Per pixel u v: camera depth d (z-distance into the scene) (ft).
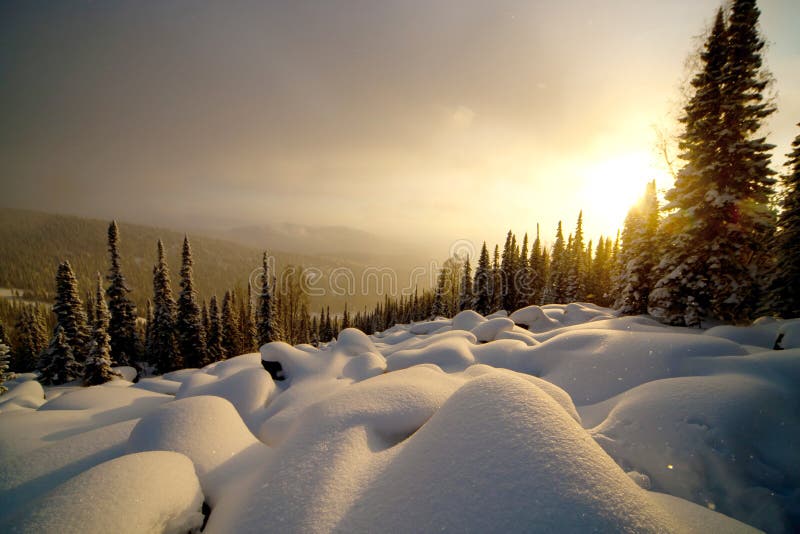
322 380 25.22
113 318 97.14
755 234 43.45
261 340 107.55
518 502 6.33
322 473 8.72
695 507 9.93
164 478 8.87
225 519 8.39
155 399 26.35
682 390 16.08
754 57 43.73
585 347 26.55
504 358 30.17
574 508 6.03
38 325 122.72
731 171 44.70
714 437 13.51
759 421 13.84
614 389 21.80
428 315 219.41
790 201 49.03
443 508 6.81
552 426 7.80
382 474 8.56
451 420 8.71
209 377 27.84
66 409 23.91
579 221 159.94
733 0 45.16
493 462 7.22
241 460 11.46
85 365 72.90
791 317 46.29
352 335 35.32
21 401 31.78
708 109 46.57
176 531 8.33
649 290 70.74
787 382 16.19
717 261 43.78
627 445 14.46
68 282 86.02
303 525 7.23
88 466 11.55
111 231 97.86
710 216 44.88
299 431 10.98
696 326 44.37
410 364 29.86
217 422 12.64
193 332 98.27
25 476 10.97
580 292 138.10
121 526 7.13
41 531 6.50
